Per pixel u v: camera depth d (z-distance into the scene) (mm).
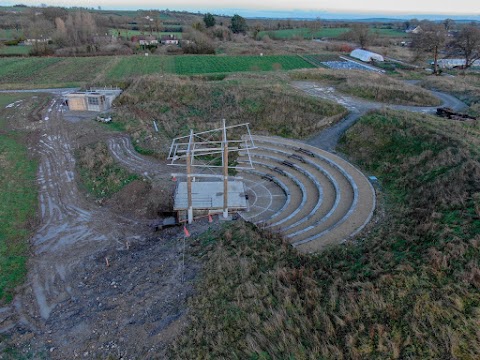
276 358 12242
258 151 29516
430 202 19266
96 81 47344
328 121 32344
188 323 14281
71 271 19188
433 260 14281
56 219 23562
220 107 36656
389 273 14492
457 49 68688
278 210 22609
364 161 26453
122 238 21719
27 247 21000
